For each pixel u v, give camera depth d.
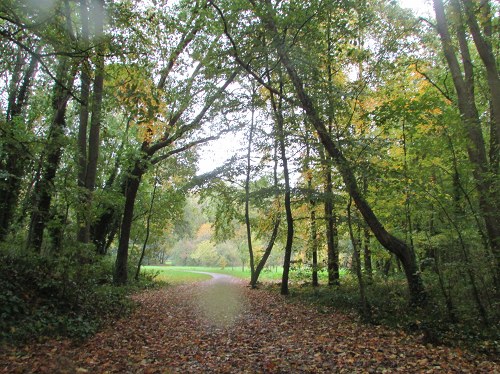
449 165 9.77
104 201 18.20
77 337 7.91
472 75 12.15
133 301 13.63
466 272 8.86
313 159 12.43
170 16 11.58
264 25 12.06
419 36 13.33
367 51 12.85
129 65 10.55
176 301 15.73
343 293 14.78
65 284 9.73
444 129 9.32
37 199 12.87
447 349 7.46
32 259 10.66
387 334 8.89
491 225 9.88
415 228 12.28
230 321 11.01
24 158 11.68
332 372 6.14
